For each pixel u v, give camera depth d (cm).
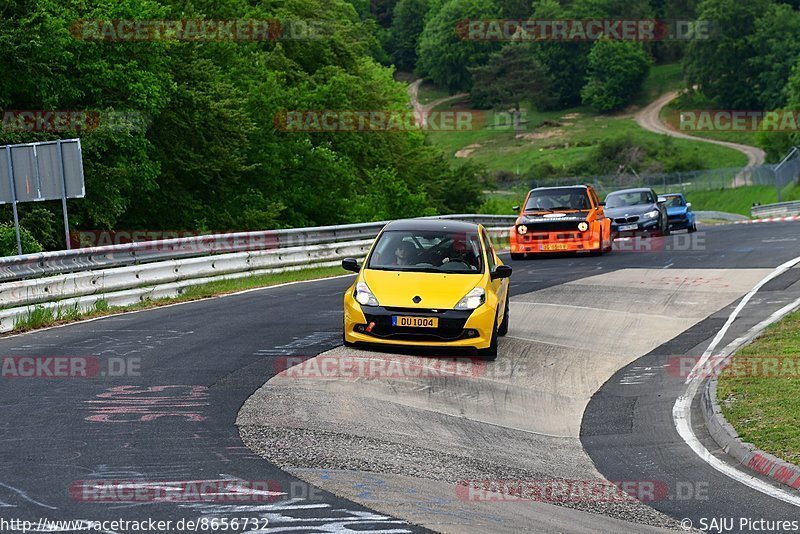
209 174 10919
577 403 3212
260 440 2458
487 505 2022
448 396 3142
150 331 4169
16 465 2155
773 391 3000
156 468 2162
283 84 13888
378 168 14575
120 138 8875
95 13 9131
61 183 5206
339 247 7675
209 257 6050
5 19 8506
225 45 12900
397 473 2244
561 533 1848
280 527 1783
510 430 2811
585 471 2408
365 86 16812
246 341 3906
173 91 9969
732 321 4503
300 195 13112
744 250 7394
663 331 4381
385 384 3216
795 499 2114
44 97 8525
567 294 5400
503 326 4188
